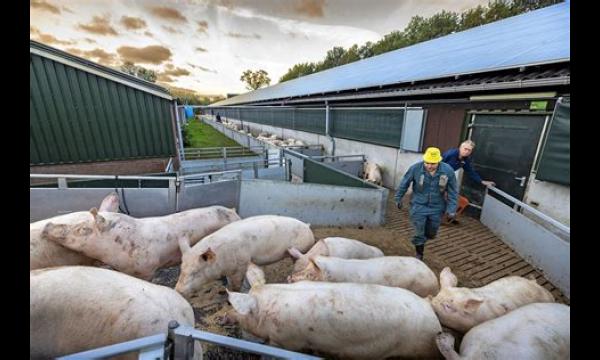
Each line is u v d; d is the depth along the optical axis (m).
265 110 21.53
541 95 4.38
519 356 1.74
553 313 2.04
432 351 2.15
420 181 3.53
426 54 10.52
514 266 3.87
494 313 2.34
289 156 8.32
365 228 5.26
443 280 2.70
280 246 3.57
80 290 1.72
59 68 6.04
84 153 6.64
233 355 2.35
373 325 2.02
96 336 1.68
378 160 8.96
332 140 11.55
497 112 5.16
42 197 3.97
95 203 4.21
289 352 1.29
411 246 4.51
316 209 5.17
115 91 6.76
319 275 2.69
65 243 2.71
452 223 5.32
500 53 6.03
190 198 4.62
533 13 9.68
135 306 1.76
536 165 4.55
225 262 2.99
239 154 12.30
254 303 2.18
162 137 7.70
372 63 15.51
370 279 2.79
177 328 1.28
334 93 11.50
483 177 5.53
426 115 6.94
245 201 5.09
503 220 4.60
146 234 3.07
